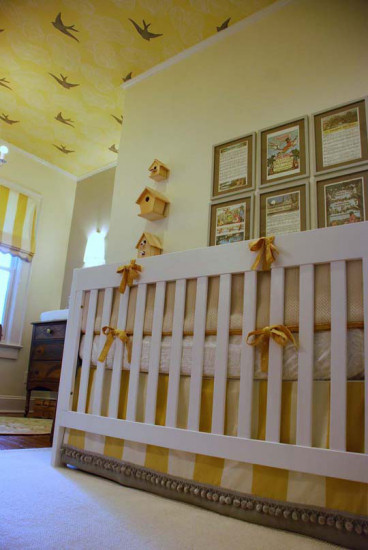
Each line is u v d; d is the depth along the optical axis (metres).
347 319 1.13
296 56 2.23
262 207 2.15
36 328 3.28
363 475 1.00
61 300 4.25
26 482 1.40
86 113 3.47
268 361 1.21
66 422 1.68
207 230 2.33
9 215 3.92
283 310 1.23
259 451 1.16
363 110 1.93
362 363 1.09
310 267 1.21
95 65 2.94
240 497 1.17
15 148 4.05
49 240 4.25
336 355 1.11
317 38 2.17
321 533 1.04
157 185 2.65
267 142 2.22
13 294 3.95
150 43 2.70
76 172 4.48
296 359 1.19
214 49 2.60
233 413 1.26
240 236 2.19
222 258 1.38
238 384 1.28
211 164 2.41
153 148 2.75
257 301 1.29
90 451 1.59
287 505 1.09
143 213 2.52
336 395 1.09
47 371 3.10
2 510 1.09
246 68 2.41
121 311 1.62
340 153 1.96
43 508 1.14
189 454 1.31
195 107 2.60
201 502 1.25
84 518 1.08
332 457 1.05
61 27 2.65
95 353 1.67
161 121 2.76
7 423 3.01
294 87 2.20
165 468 1.36
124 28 2.61
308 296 1.19
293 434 1.15
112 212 2.84
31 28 2.69
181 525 1.08
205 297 1.40
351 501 1.02
